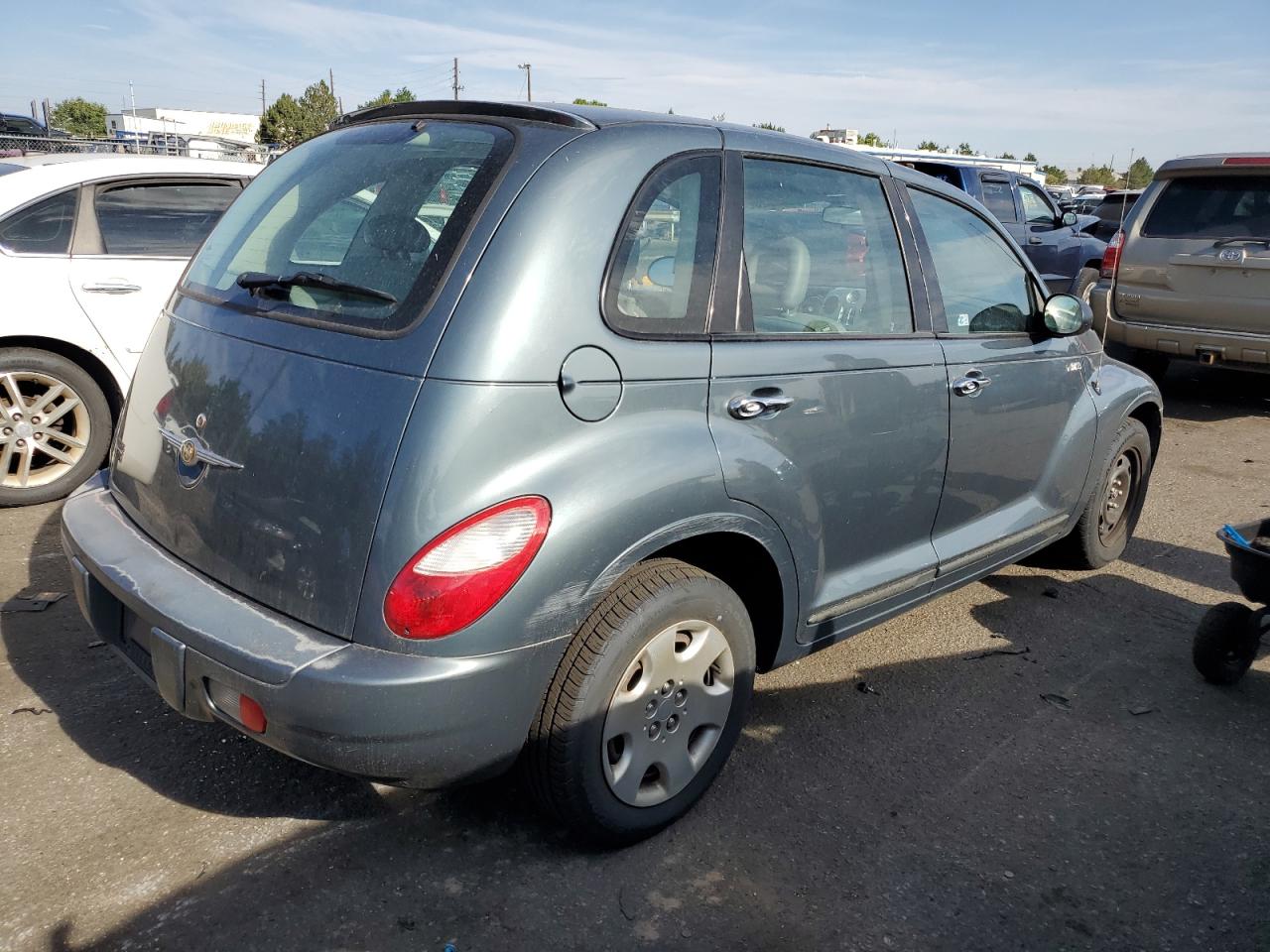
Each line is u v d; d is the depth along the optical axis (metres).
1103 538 5.00
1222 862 2.91
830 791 3.15
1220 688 3.96
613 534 2.46
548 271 2.42
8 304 5.19
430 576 2.25
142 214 5.66
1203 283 8.27
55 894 2.55
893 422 3.32
